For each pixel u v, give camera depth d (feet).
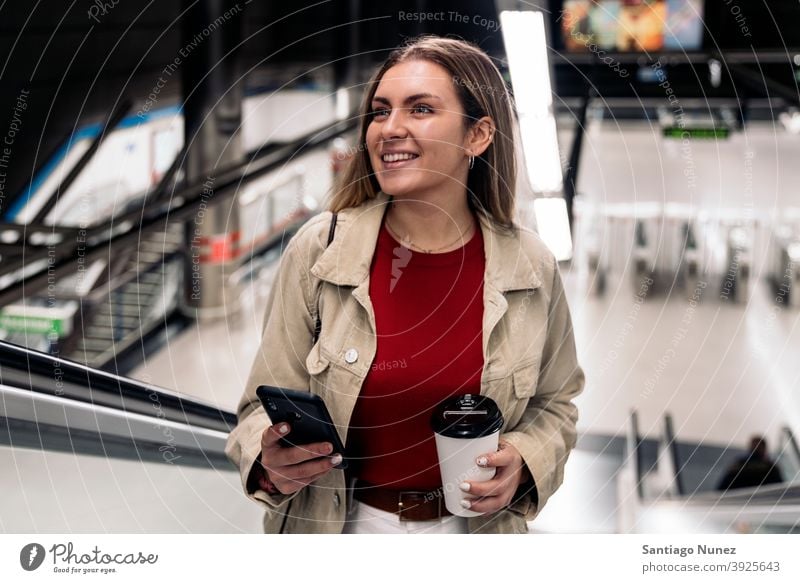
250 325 22.44
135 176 15.89
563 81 19.94
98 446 6.68
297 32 15.87
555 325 4.66
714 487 14.28
